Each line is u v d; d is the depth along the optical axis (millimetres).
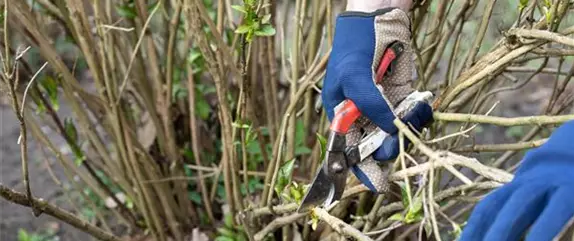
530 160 952
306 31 1979
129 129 1966
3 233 2535
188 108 2195
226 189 1869
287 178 1530
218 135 2268
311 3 1991
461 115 1228
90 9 2162
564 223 879
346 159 1184
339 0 2186
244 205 1954
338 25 1175
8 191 1527
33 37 1945
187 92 2135
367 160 1206
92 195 2533
